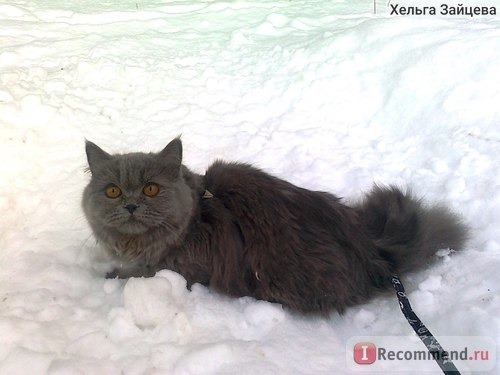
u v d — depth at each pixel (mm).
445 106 959
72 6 1745
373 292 608
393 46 1122
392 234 639
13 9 1594
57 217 756
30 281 622
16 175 852
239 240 598
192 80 1213
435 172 836
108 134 994
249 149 951
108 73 1210
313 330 562
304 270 577
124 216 554
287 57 1246
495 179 787
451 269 630
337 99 1072
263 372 486
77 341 516
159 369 481
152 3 1844
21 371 469
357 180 846
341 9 1647
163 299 544
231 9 1723
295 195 628
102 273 663
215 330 550
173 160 579
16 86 1104
